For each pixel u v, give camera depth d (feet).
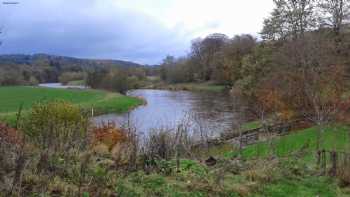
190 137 41.86
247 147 62.80
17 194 19.57
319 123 60.13
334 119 76.89
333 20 131.75
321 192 30.71
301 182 32.71
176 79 365.20
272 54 144.97
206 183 27.91
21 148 22.24
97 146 30.96
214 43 345.92
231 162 34.58
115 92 276.00
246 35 264.93
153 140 33.47
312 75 100.32
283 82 114.73
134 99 212.23
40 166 22.52
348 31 129.80
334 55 117.39
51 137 25.76
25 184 21.04
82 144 28.53
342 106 80.53
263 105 100.68
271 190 29.86
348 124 77.05
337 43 127.34
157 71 431.43
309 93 92.12
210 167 32.65
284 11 147.54
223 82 281.74
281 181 32.30
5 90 267.18
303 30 139.85
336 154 36.22
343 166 34.40
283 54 124.77
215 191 27.02
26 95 226.58
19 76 351.46
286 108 106.42
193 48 363.76
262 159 38.29
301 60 112.57
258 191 29.40
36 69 474.90
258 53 163.73
